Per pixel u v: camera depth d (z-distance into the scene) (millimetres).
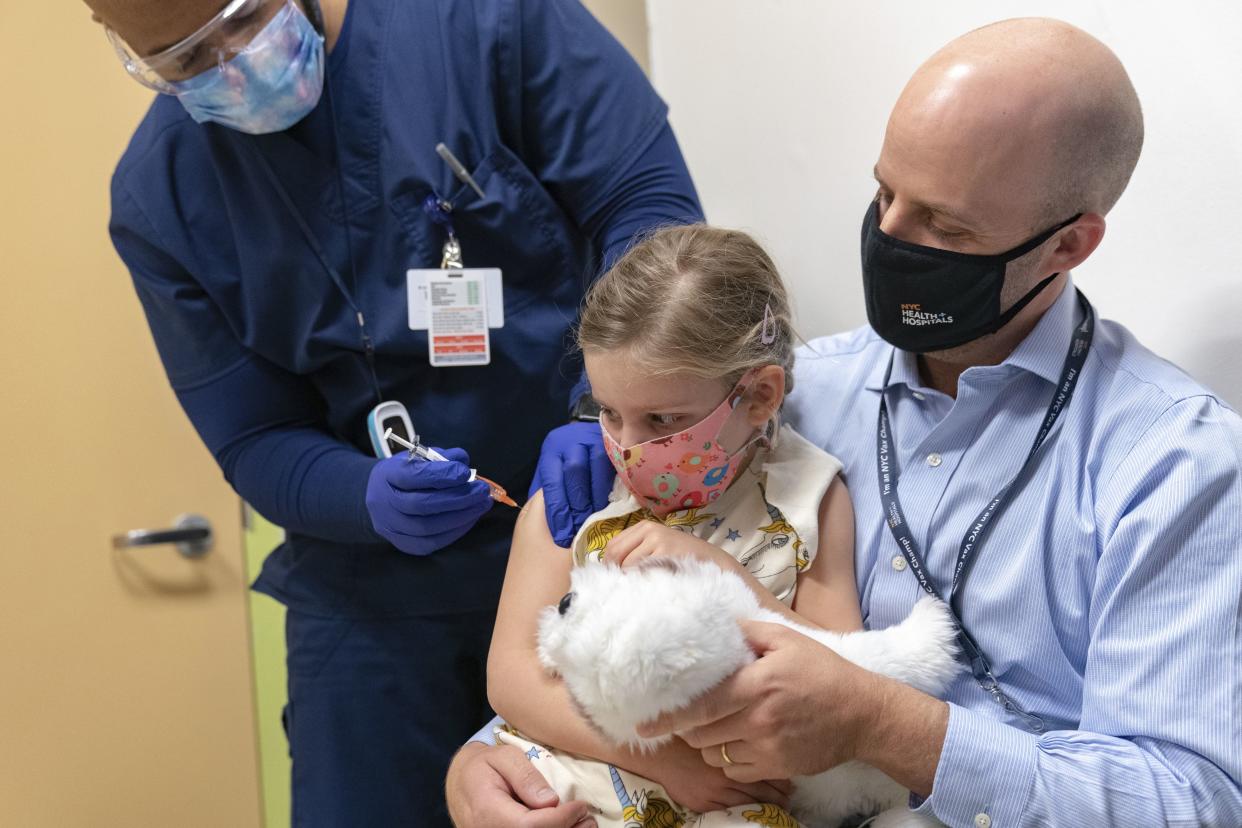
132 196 1591
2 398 2205
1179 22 1291
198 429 1663
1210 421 1053
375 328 1565
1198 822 979
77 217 2270
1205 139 1279
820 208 1958
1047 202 1060
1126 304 1424
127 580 2354
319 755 1637
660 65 2463
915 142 1065
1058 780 995
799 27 1939
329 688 1633
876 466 1267
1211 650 998
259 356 1641
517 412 1609
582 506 1287
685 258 1192
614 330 1159
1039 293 1130
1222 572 1009
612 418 1234
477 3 1585
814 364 1396
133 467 2354
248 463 1618
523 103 1601
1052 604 1120
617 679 950
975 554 1152
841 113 1860
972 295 1109
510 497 1643
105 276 2303
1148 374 1115
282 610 2572
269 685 2566
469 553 1601
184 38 1345
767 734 995
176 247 1574
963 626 1157
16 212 2211
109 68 2279
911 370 1252
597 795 1137
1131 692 1028
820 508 1248
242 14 1360
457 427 1593
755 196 2168
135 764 2363
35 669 2246
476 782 1150
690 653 954
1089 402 1132
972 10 1558
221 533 2467
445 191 1555
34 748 2246
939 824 1062
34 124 2223
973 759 1006
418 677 1633
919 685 1087
